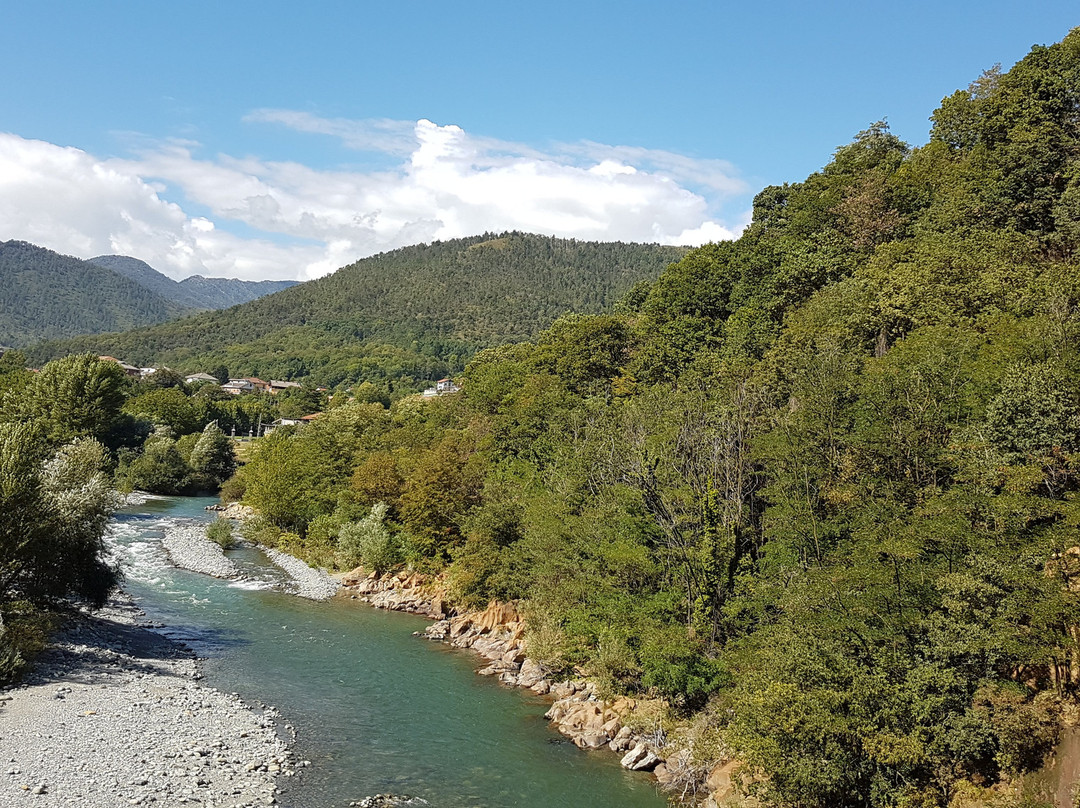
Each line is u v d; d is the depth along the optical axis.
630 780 32.62
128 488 112.56
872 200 78.06
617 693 40.06
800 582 35.03
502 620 53.12
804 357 50.44
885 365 44.22
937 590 29.95
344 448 96.81
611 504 48.97
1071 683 27.88
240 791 27.66
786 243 83.38
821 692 27.30
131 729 31.14
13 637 36.47
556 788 31.41
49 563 42.28
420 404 133.75
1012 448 33.94
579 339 92.88
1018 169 66.12
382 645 49.84
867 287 57.47
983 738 25.98
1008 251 55.25
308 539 79.50
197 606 56.12
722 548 41.66
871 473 39.81
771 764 26.89
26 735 28.84
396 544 68.31
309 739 33.94
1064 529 29.92
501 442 78.50
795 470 41.75
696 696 37.78
